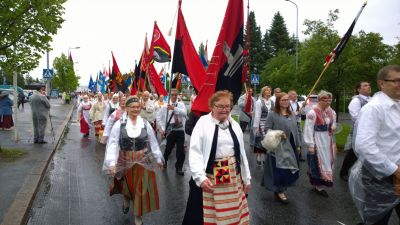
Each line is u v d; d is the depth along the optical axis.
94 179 7.71
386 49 15.84
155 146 5.14
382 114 3.34
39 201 6.13
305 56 16.36
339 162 9.23
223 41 4.79
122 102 7.48
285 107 6.23
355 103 7.27
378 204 3.44
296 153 6.18
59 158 9.98
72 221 5.23
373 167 3.34
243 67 4.95
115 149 4.91
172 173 8.23
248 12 5.17
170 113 8.38
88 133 15.25
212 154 3.56
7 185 6.57
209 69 4.80
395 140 3.35
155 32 10.03
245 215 3.71
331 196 6.49
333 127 6.57
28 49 9.41
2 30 8.80
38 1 8.88
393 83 3.33
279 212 5.64
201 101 4.80
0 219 4.88
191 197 3.80
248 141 13.09
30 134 13.78
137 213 4.76
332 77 15.66
